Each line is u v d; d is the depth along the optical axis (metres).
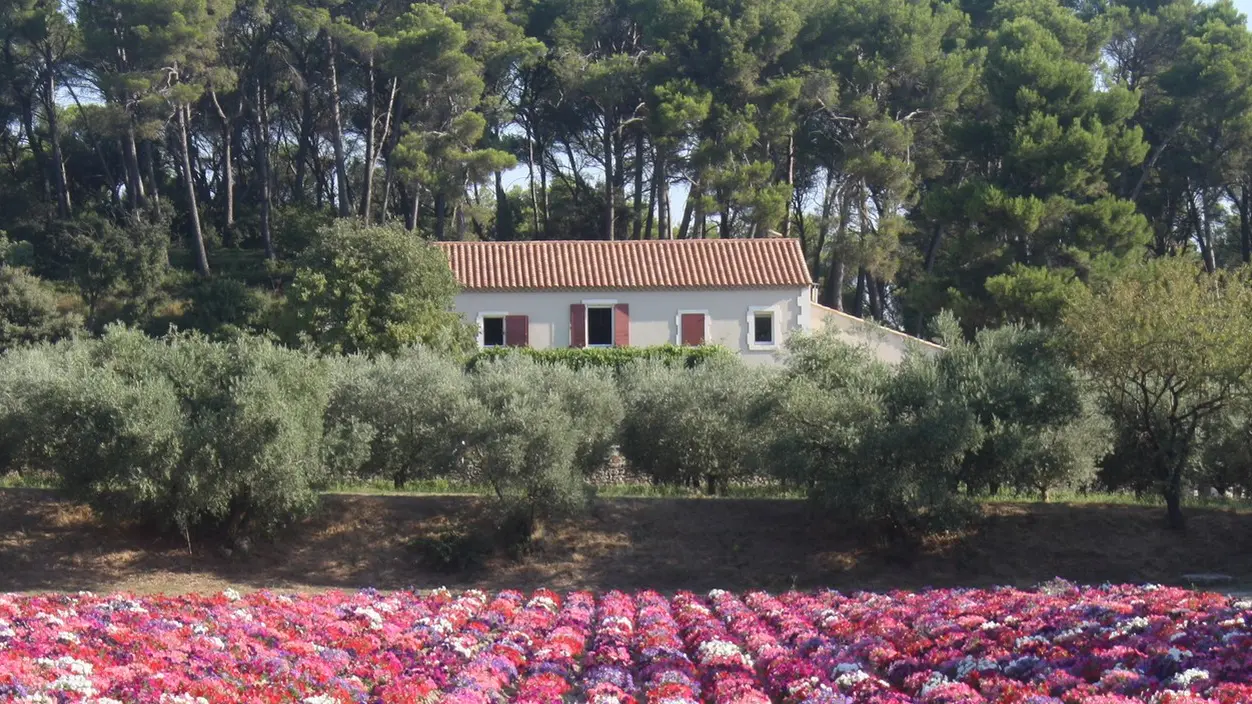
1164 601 18.92
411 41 57.47
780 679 16.16
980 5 75.50
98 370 25.97
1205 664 14.38
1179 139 61.62
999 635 17.14
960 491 27.19
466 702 14.52
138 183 64.50
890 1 63.88
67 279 59.50
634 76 62.56
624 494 29.73
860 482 25.72
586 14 67.88
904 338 44.41
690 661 17.45
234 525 26.61
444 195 60.81
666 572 26.55
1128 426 27.50
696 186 62.31
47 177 70.75
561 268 47.62
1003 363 26.81
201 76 60.94
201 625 17.86
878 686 15.41
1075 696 13.73
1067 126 53.59
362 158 75.19
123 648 15.88
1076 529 27.25
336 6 62.97
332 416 29.22
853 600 22.36
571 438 26.92
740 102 61.56
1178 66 58.72
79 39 62.84
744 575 26.34
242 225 68.81
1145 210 63.31
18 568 25.41
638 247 49.06
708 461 29.92
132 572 25.73
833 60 63.00
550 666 16.83
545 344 46.66
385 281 40.00
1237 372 25.53
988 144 55.56
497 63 62.50
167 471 24.80
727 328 47.03
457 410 27.08
